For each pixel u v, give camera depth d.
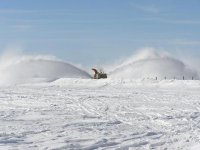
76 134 15.06
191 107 25.45
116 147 12.66
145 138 14.45
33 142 13.25
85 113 22.38
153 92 40.31
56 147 12.31
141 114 21.83
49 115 21.27
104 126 17.45
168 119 19.80
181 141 13.61
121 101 29.88
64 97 33.88
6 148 11.97
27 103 28.47
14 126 16.94
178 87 47.66
